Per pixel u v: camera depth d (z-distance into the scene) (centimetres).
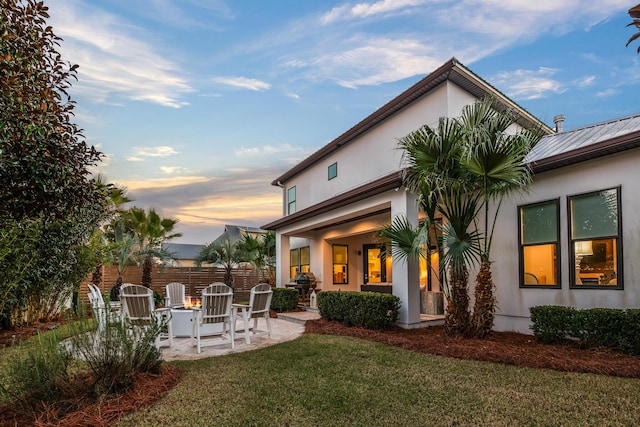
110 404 366
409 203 810
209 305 649
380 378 466
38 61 385
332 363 538
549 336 613
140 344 448
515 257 746
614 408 362
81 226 893
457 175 648
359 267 1455
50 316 937
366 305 801
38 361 363
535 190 721
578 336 577
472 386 430
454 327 660
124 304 625
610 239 615
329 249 1435
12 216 391
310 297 1209
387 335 719
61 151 379
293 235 1468
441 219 778
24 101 349
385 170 1102
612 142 579
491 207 789
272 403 387
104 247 1132
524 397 394
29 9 364
